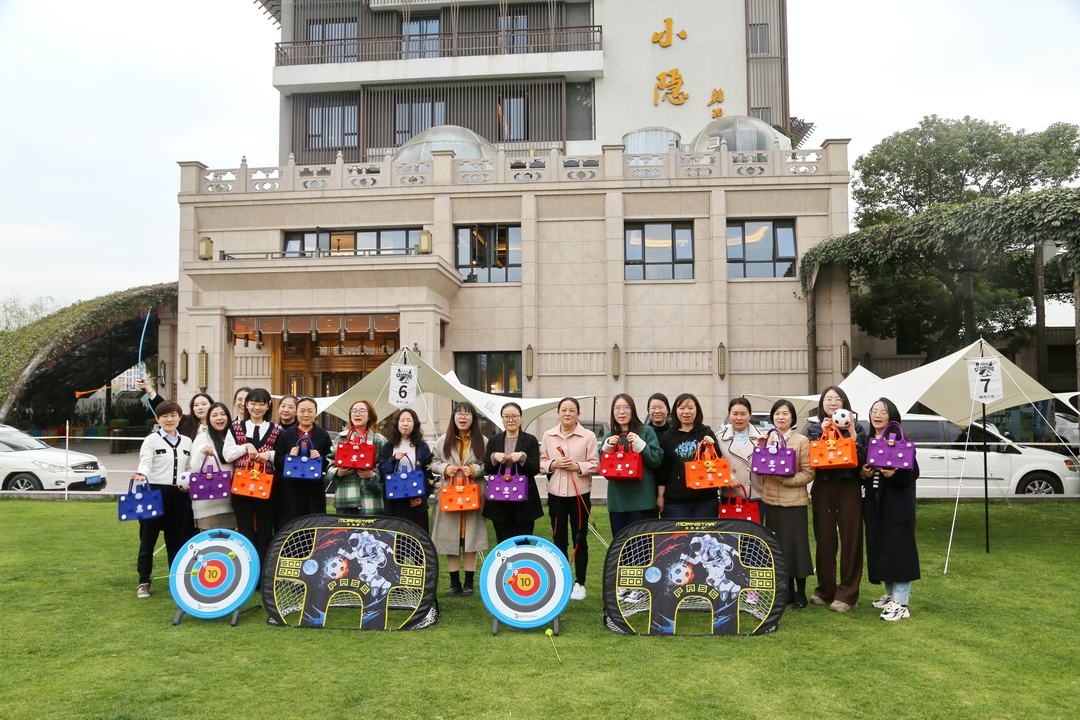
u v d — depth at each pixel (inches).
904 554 233.9
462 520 264.2
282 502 259.8
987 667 192.1
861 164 1052.5
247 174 873.5
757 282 831.7
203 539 233.0
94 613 239.9
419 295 743.1
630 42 1168.8
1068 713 163.5
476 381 852.0
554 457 269.7
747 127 947.3
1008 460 520.4
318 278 744.3
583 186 843.4
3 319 1857.8
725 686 177.5
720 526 225.3
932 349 1030.4
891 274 820.0
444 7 1216.8
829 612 244.4
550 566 221.5
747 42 1154.0
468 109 1176.2
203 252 770.2
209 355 744.3
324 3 1232.2
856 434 251.9
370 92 1190.3
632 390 836.0
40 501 532.7
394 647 205.9
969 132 971.9
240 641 210.7
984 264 728.3
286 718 158.4
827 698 170.6
